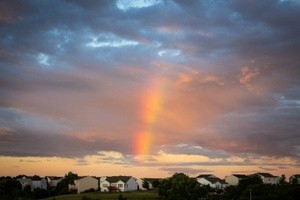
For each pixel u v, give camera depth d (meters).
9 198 129.88
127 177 151.62
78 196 118.56
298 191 80.19
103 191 145.38
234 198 90.12
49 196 138.25
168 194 93.50
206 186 109.00
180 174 93.62
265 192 84.06
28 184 161.38
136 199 98.81
